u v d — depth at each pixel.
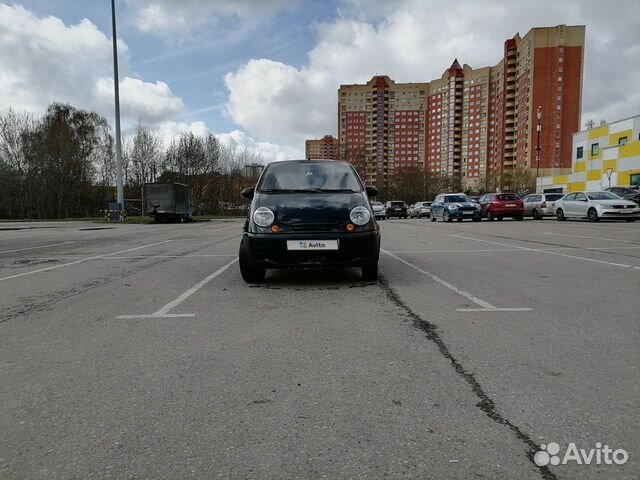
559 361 2.91
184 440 2.03
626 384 2.55
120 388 2.59
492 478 1.73
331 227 5.29
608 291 5.04
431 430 2.08
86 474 1.79
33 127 48.59
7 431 2.13
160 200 29.80
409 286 5.48
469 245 10.40
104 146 56.12
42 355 3.18
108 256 9.31
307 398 2.43
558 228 16.22
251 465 1.83
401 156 120.19
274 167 6.73
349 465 1.82
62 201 50.19
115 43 28.09
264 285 5.69
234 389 2.56
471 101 110.88
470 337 3.43
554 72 80.88
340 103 121.31
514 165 93.31
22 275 6.89
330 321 3.94
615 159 35.78
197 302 4.77
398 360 2.97
